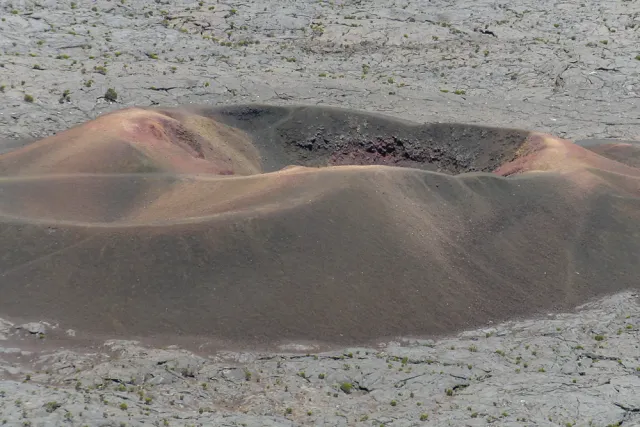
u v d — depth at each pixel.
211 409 112.38
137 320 135.12
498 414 113.62
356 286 144.75
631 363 130.50
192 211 157.62
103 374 118.88
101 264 143.25
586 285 156.12
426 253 154.12
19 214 155.12
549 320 145.88
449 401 118.00
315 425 109.81
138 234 148.12
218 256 145.75
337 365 127.06
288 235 150.00
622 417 114.06
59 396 108.44
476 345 136.75
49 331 131.00
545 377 125.31
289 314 138.38
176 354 126.62
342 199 157.75
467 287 150.38
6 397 106.69
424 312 143.50
